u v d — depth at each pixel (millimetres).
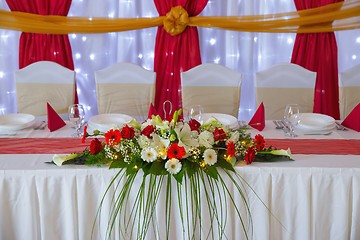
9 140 2039
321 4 3465
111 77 2867
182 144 1587
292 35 3691
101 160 1711
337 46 3684
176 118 1668
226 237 1744
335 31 3631
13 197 1692
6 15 3445
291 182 1709
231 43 3674
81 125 2232
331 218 1749
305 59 3621
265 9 3617
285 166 1711
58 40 3566
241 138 1794
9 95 3779
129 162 1646
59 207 1721
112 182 1646
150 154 1606
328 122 2209
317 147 1946
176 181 1677
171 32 3447
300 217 1738
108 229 1730
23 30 3490
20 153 1862
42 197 1689
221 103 2844
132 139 1675
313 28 3523
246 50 3686
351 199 1732
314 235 1768
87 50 3709
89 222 1738
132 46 3691
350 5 3418
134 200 1721
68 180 1681
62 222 1738
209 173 1597
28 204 1695
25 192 1686
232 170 1644
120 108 2885
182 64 3570
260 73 2836
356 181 1695
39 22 3477
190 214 1723
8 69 3715
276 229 1771
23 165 1720
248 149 1702
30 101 2871
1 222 1701
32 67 2857
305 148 1934
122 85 2871
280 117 2855
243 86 3777
